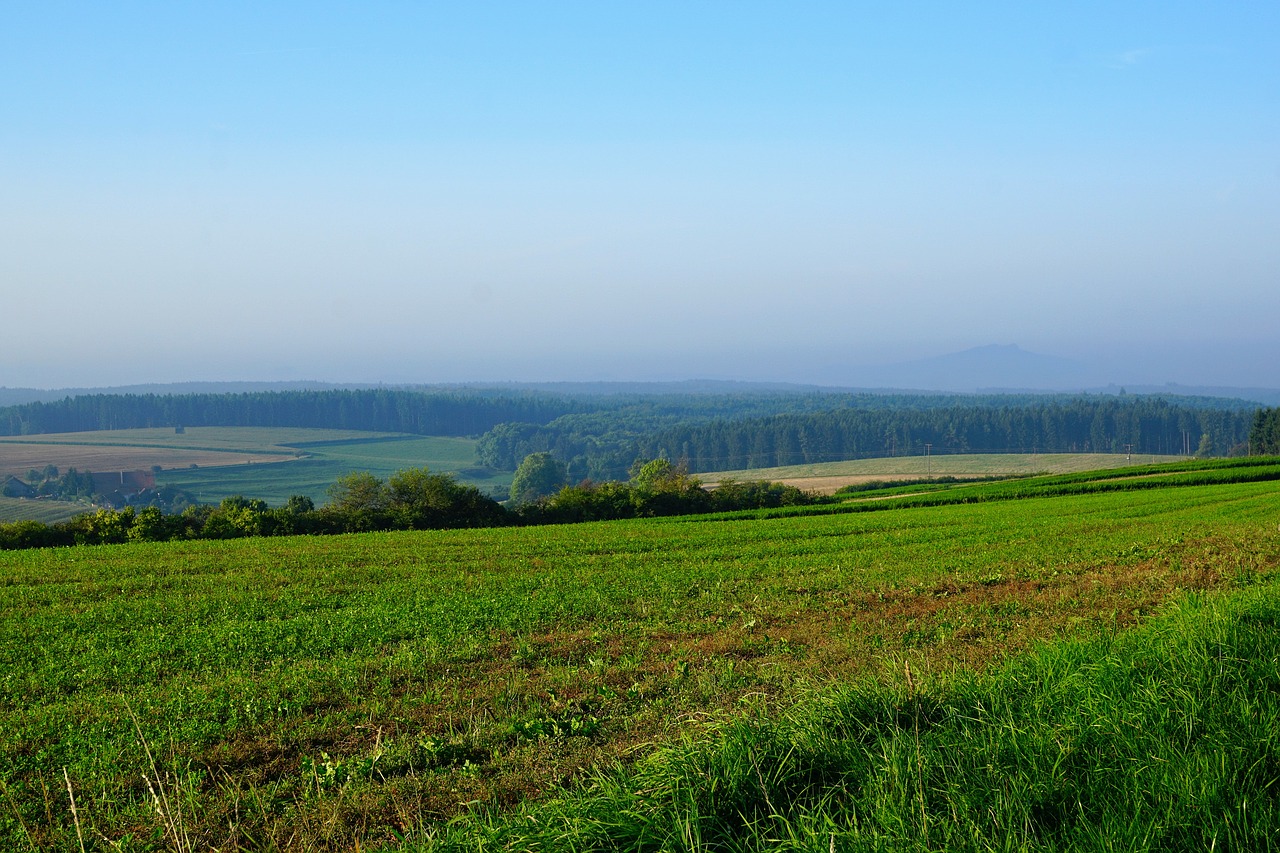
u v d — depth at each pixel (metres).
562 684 13.22
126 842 7.78
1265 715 6.90
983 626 16.19
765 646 15.61
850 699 8.43
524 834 6.18
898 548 32.66
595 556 33.72
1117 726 7.00
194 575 30.19
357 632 18.61
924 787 6.19
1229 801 5.73
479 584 26.39
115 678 15.23
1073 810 5.96
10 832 8.29
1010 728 7.15
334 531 59.88
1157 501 53.41
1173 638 9.21
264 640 18.20
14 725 12.09
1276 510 43.75
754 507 75.44
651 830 5.91
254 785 9.43
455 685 13.70
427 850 6.59
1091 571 23.61
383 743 10.53
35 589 27.16
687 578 26.08
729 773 6.59
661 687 12.77
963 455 189.25
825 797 6.12
